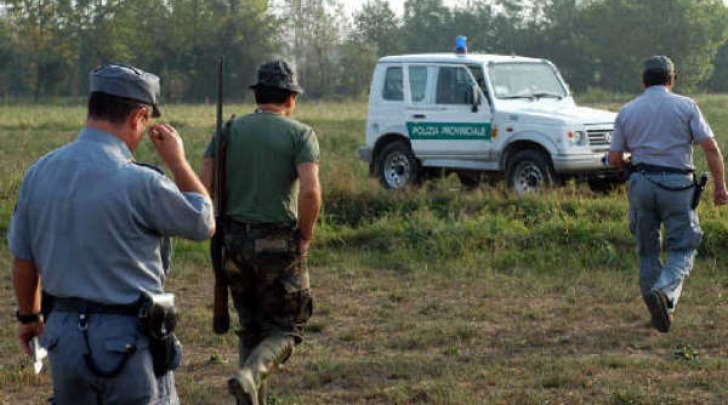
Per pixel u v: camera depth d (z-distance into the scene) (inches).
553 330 431.5
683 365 374.6
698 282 513.3
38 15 4862.2
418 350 409.4
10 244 211.6
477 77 831.7
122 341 201.3
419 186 868.0
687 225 410.0
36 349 221.5
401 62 878.4
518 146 810.2
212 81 4827.8
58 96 5103.3
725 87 6397.6
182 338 426.6
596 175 800.3
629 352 401.4
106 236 202.5
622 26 5433.1
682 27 5388.8
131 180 204.2
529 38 6038.4
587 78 5807.1
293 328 295.0
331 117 2391.7
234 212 293.3
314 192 288.8
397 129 877.2
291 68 301.9
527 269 554.6
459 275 543.2
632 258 565.6
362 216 737.6
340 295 506.3
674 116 406.0
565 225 605.9
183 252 604.7
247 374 273.0
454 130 839.7
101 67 211.3
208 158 300.4
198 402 343.9
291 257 292.8
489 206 715.4
